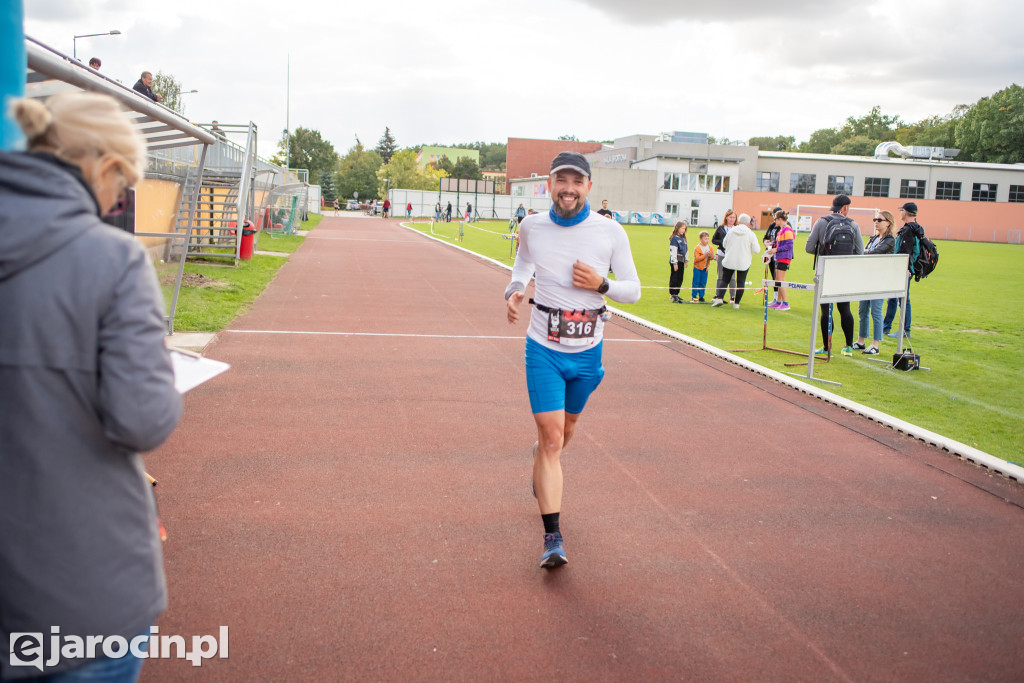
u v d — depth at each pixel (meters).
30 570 1.56
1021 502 4.95
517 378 7.67
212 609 3.20
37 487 1.55
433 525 4.18
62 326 1.53
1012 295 18.83
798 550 4.12
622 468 5.25
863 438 6.20
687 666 3.01
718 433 6.18
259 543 3.83
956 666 3.11
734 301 14.49
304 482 4.67
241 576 3.49
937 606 3.60
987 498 5.00
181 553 3.67
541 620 3.28
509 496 4.64
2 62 2.50
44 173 1.53
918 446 6.03
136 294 1.60
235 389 6.68
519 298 4.01
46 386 1.54
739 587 3.68
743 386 7.84
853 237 9.70
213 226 17.22
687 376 8.17
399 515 4.28
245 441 5.35
